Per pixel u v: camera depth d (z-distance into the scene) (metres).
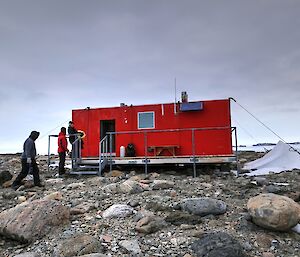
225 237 4.84
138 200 7.43
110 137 13.16
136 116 14.10
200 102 13.34
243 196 7.85
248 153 23.23
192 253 4.68
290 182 10.14
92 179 10.78
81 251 4.72
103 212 6.60
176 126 13.66
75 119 14.76
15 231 5.50
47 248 5.13
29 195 8.88
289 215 5.29
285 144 15.02
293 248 4.88
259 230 5.43
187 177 11.57
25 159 10.09
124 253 4.80
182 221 5.82
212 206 6.26
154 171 13.75
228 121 13.27
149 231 5.44
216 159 12.21
